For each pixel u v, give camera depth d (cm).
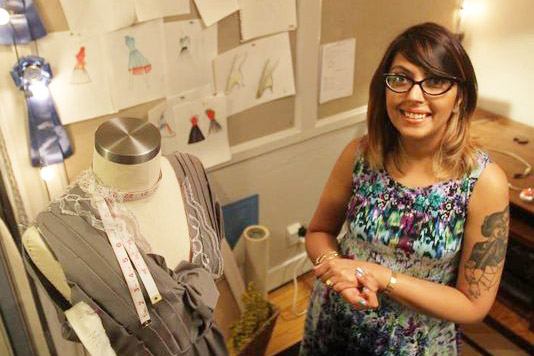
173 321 121
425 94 116
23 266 160
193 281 124
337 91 228
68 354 181
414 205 128
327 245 148
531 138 237
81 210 114
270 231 244
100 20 155
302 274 269
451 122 122
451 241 126
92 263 112
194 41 178
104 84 164
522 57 244
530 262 213
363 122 247
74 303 113
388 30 230
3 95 147
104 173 120
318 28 205
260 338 201
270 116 214
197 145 196
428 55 113
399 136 132
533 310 213
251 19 187
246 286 237
